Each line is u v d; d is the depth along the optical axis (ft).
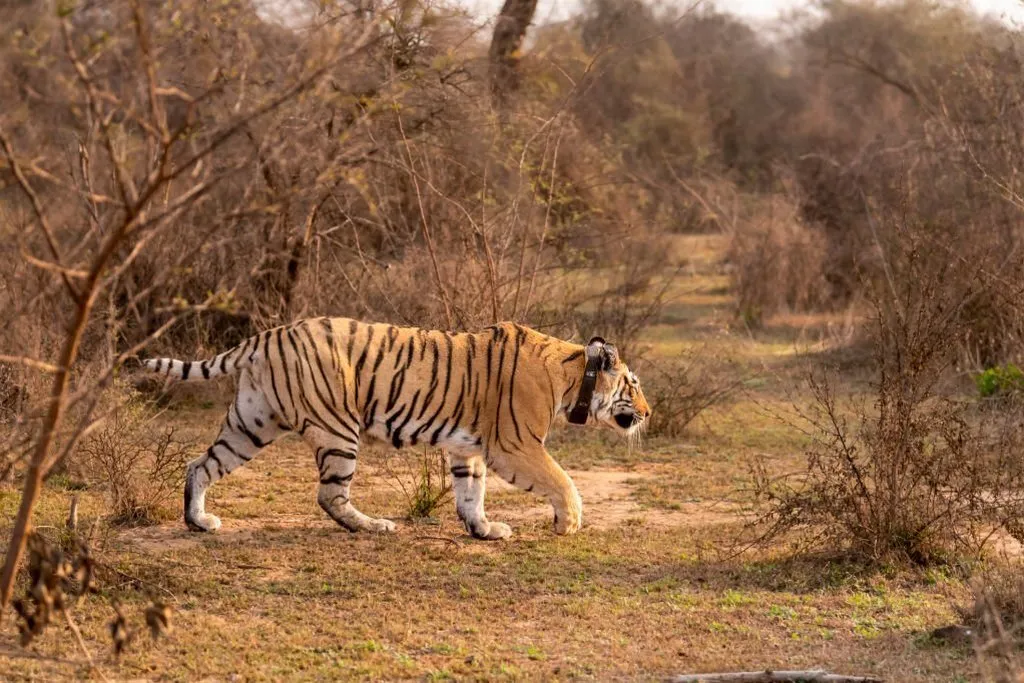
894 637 31.76
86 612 32.30
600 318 69.15
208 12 22.98
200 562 37.19
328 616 33.14
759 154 197.36
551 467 40.70
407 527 42.16
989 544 39.78
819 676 28.35
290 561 37.76
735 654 30.83
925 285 41.27
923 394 38.63
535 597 35.19
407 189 61.62
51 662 28.99
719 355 76.95
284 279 61.62
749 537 41.29
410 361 39.40
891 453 38.09
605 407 41.88
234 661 29.66
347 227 63.16
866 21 192.34
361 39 23.02
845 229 100.63
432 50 48.19
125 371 54.75
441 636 32.04
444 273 54.80
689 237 131.34
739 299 101.24
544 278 61.16
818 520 38.55
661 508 46.16
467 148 60.54
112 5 21.94
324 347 38.68
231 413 39.86
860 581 36.42
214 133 23.26
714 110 205.67
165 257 53.52
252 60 24.79
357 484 48.03
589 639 31.83
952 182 75.10
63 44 21.56
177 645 30.48
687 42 224.74
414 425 39.75
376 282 60.59
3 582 24.39
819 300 100.78
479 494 41.04
